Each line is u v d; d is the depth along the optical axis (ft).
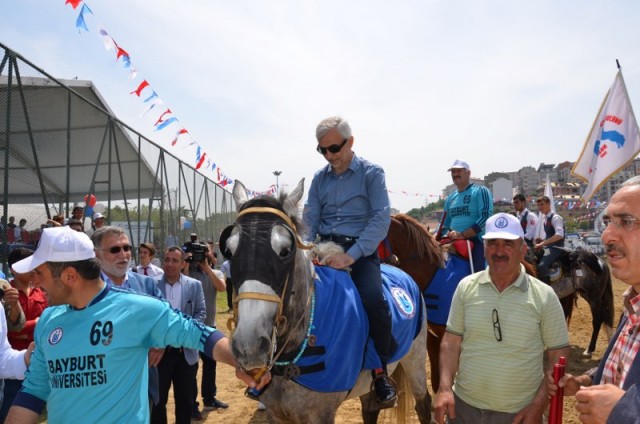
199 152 41.16
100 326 7.89
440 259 17.61
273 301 8.38
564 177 438.81
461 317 10.66
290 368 9.57
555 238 29.43
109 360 7.80
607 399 5.60
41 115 25.91
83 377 7.73
